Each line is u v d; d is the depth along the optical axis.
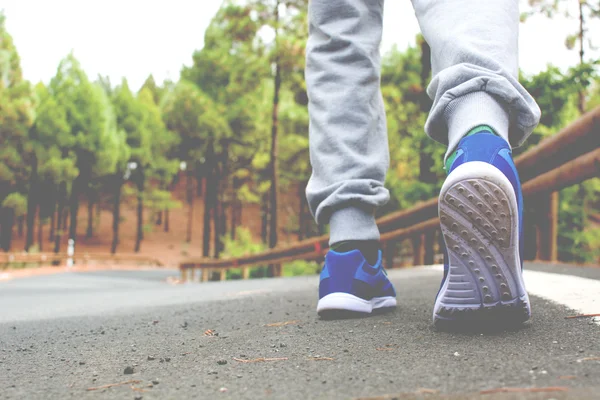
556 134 2.85
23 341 1.57
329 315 1.49
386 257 7.24
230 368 0.96
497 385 0.69
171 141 32.66
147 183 41.66
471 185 0.98
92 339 1.51
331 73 1.60
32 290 8.78
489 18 1.13
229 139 24.47
